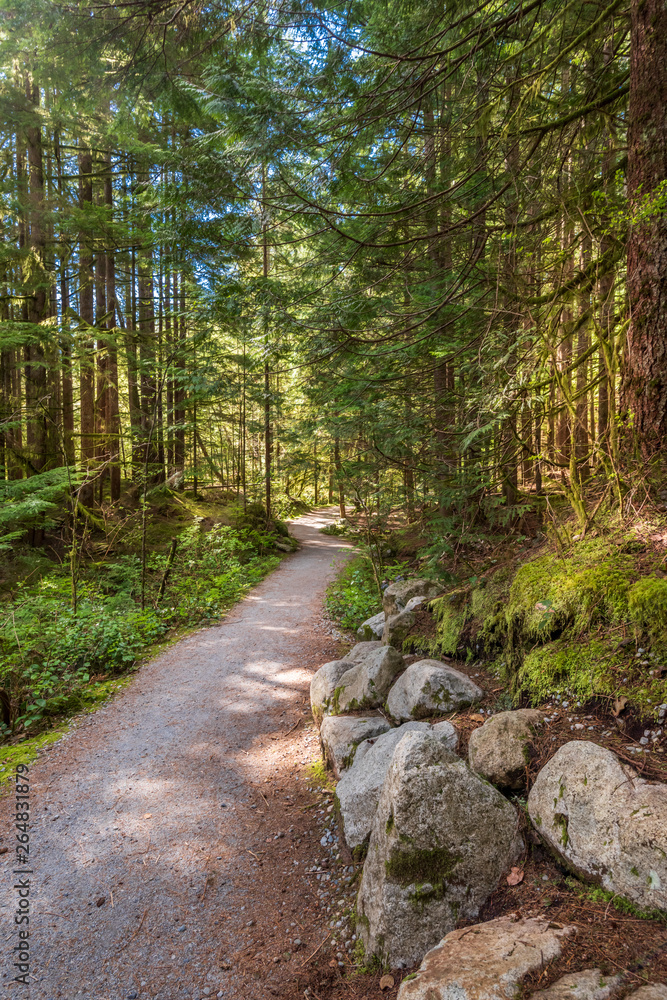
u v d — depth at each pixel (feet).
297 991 8.04
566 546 12.73
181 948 9.12
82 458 43.55
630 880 6.40
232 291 17.13
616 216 12.09
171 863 11.10
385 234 17.79
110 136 39.14
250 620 28.94
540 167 15.08
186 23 17.99
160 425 38.27
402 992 6.06
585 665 9.79
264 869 10.91
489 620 13.43
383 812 8.85
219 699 19.01
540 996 5.36
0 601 30.83
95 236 40.91
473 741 9.92
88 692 19.51
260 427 52.54
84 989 8.43
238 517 55.72
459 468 17.16
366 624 22.26
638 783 7.02
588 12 15.14
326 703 16.02
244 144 15.03
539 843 8.09
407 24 15.67
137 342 41.19
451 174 18.70
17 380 57.11
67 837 11.85
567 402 12.99
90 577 35.96
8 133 41.57
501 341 14.96
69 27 19.24
